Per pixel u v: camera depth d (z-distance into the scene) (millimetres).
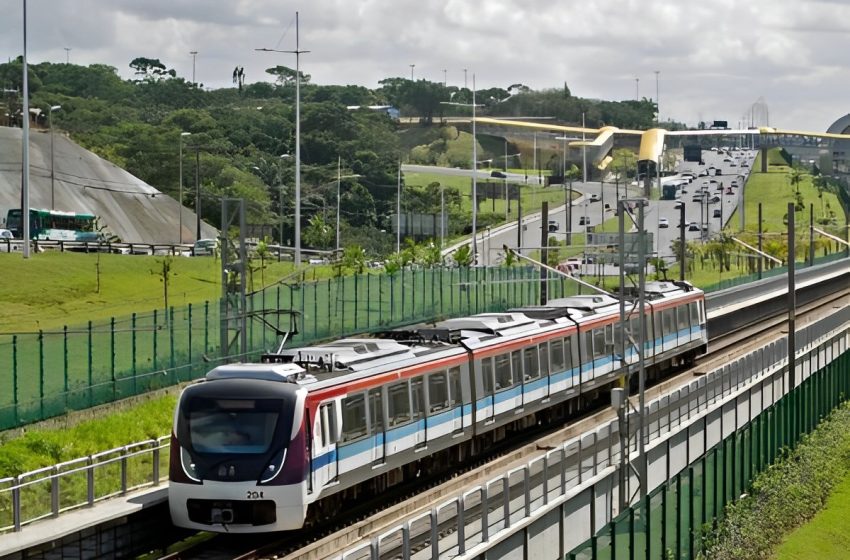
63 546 32656
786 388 76875
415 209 199125
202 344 63531
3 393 52250
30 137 158500
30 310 82688
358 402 41000
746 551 49969
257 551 35812
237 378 37688
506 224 183625
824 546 55844
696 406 56312
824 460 67625
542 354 58094
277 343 65250
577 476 40594
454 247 157125
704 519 47531
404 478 46281
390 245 172875
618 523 36250
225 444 36531
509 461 51281
